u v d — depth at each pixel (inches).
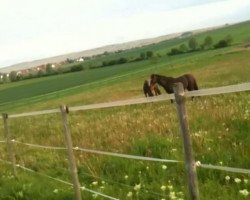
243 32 5846.5
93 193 321.1
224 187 279.9
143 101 212.2
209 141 375.2
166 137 418.9
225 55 2967.5
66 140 305.0
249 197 252.1
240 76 1544.0
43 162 474.0
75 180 307.3
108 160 390.3
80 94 2297.0
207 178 306.3
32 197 374.3
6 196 393.4
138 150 394.0
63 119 303.0
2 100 3346.5
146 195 292.0
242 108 486.6
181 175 320.5
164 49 5777.6
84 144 469.4
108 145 444.1
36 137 672.4
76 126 645.9
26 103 2618.1
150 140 410.6
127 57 5605.3
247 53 2817.4
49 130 710.5
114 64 5251.0
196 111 524.7
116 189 323.9
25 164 485.4
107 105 248.8
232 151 338.6
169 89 1155.3
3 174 482.0
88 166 389.4
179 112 182.2
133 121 532.4
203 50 4574.3
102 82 2947.8
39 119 1066.7
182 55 4335.6
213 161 328.5
